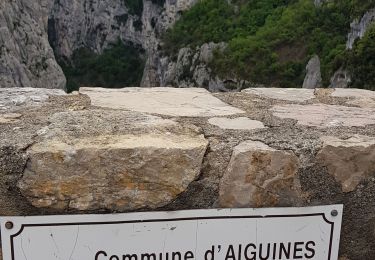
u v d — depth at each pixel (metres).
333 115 1.99
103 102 2.08
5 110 1.88
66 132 1.57
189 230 1.50
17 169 1.43
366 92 2.54
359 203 1.61
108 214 1.44
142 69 39.94
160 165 1.47
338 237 1.59
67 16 40.88
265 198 1.55
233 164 1.52
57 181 1.43
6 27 18.08
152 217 1.47
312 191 1.58
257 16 28.00
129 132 1.60
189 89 2.53
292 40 24.05
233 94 2.41
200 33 29.30
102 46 41.66
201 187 1.51
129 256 1.48
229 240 1.52
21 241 1.42
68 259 1.45
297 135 1.67
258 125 1.79
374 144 1.58
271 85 23.19
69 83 40.00
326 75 18.80
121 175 1.46
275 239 1.55
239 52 24.91
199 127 1.72
